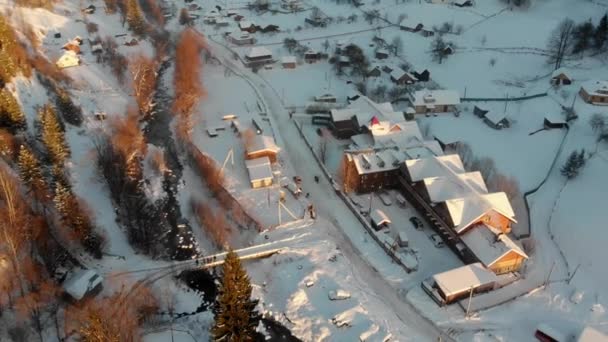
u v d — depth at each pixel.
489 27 168.75
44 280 66.00
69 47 135.00
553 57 144.50
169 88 125.94
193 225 81.06
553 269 75.31
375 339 62.69
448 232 78.62
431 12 181.62
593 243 80.25
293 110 120.69
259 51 146.12
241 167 96.25
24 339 59.06
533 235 82.31
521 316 67.06
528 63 147.00
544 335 62.84
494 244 72.19
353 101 117.62
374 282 72.25
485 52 154.50
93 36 151.12
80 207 75.12
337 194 90.81
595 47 145.38
